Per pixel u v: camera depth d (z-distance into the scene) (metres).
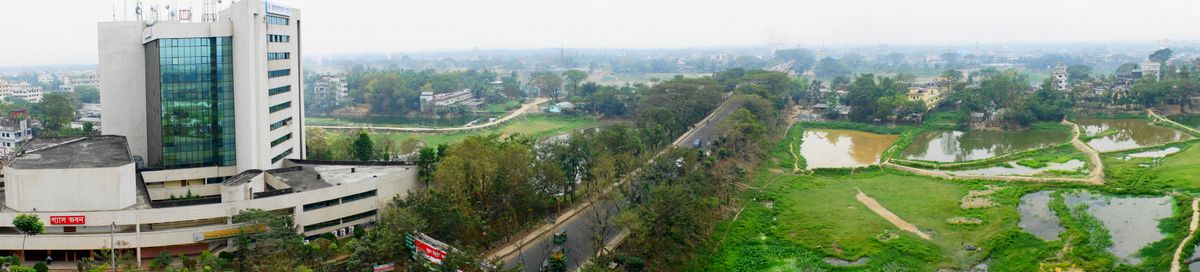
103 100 180.12
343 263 130.88
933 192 189.25
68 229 134.38
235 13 164.25
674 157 182.88
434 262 116.50
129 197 138.12
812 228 159.38
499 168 152.88
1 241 131.12
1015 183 195.38
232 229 137.62
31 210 132.62
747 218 167.00
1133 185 188.00
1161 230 150.00
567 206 171.25
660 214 139.50
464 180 147.25
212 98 167.38
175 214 136.00
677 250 139.50
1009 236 147.50
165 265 130.88
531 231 152.38
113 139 167.25
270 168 171.62
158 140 169.50
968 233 153.12
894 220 164.38
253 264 121.75
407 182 167.50
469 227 137.12
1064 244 142.62
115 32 178.38
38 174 131.62
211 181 170.50
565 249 141.50
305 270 113.88
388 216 137.25
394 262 126.75
